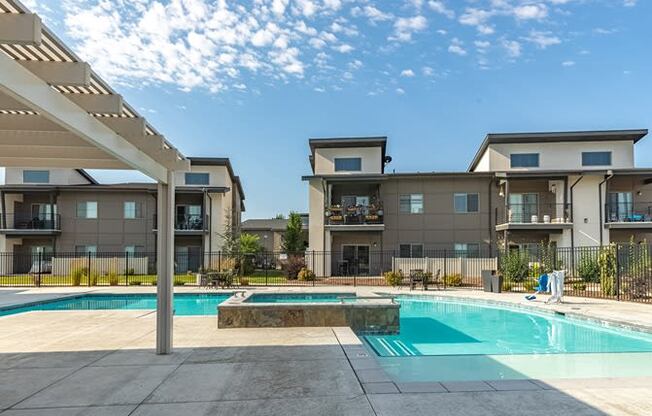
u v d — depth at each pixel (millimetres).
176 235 27453
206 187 26594
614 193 24234
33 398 4336
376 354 7488
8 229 26109
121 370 5371
